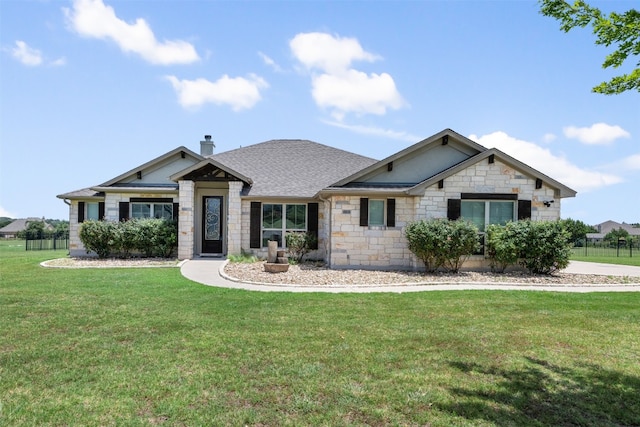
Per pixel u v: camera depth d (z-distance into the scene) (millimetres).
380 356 4875
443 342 5512
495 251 13312
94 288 9500
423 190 13484
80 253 18578
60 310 7164
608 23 3891
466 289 10102
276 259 13188
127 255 17234
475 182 13719
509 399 3723
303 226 17266
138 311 7160
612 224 85312
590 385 4090
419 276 12258
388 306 7875
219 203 18297
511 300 8625
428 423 3244
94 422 3188
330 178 18859
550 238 12867
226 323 6379
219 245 18234
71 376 4145
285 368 4426
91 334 5680
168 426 3141
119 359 4668
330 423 3219
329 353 4961
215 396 3701
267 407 3494
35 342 5297
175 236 17062
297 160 21219
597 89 4398
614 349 5309
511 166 13797
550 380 4207
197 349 5059
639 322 6781
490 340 5637
